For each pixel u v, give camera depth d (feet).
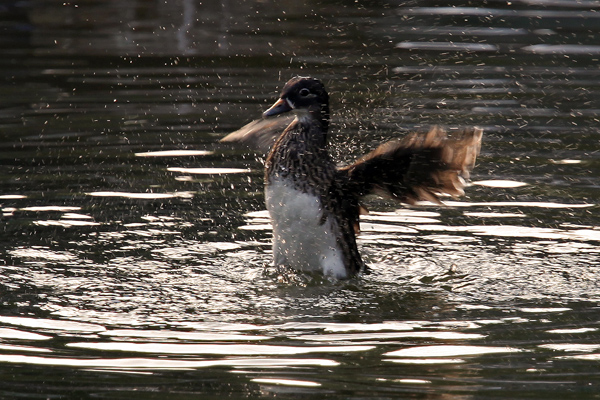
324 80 58.18
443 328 27.58
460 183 31.73
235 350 25.79
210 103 53.98
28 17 76.48
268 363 24.85
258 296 30.55
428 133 29.76
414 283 32.01
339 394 22.90
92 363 24.79
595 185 42.22
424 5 79.77
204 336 26.84
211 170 44.62
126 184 42.27
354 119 50.16
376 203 41.73
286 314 28.86
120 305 29.40
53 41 68.80
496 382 23.63
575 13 76.02
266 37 69.97
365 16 76.69
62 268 32.76
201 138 48.75
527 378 23.84
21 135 48.57
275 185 32.91
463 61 62.23
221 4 82.43
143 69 61.26
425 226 38.34
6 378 23.79
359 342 26.45
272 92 55.72
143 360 25.02
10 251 34.27
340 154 44.45
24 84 57.72
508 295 30.71
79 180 42.60
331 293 31.01
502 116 51.19
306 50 65.87
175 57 64.23
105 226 37.27
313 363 24.88
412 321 28.25
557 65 61.26
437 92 55.57
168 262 33.71
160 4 82.38
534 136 48.34
